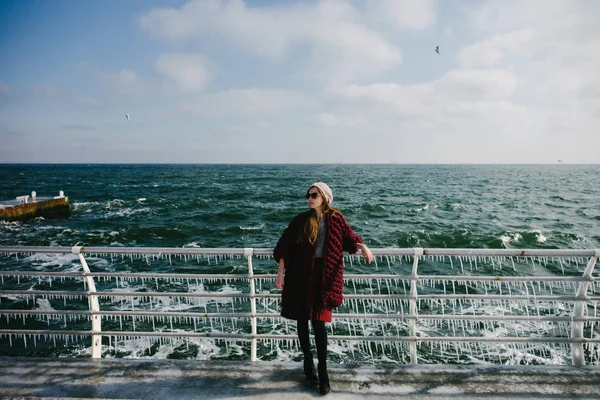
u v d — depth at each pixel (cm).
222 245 1872
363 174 11275
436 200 3891
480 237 1950
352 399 250
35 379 272
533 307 821
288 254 260
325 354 253
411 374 278
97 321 313
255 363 293
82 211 3062
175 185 6191
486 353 660
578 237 1978
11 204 2456
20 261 1342
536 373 280
